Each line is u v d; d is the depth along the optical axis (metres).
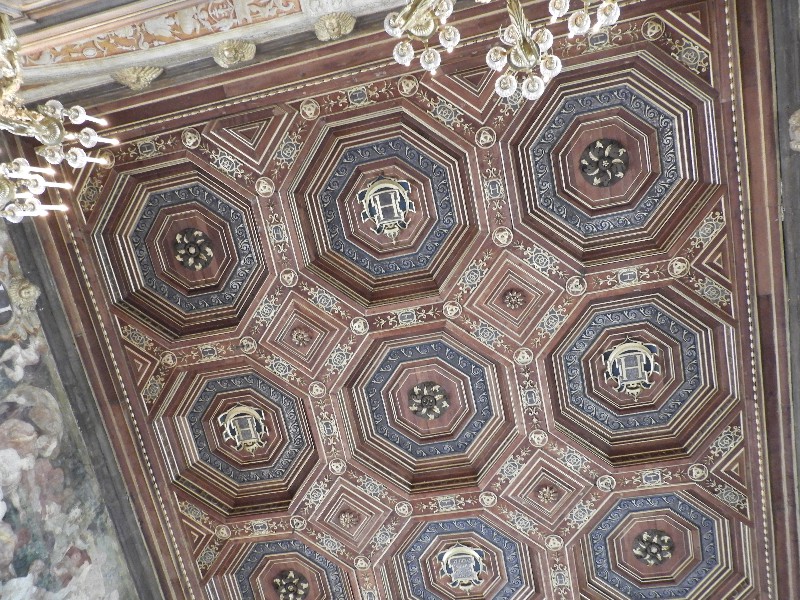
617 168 5.46
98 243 6.09
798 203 4.96
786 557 6.18
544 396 6.29
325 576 7.44
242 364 6.52
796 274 5.17
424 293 6.02
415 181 5.75
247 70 5.19
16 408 5.68
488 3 4.75
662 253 5.54
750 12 4.52
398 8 4.72
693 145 5.22
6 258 5.68
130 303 6.37
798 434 5.67
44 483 5.88
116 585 6.60
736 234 5.29
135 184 5.88
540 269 5.79
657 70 4.97
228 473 7.13
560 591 7.09
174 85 5.29
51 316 6.05
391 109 5.39
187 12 4.60
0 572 5.34
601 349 6.19
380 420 6.75
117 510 6.67
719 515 6.45
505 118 5.30
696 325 5.83
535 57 3.53
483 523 6.91
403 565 7.30
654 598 7.05
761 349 5.57
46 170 4.09
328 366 6.39
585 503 6.60
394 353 6.39
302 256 5.99
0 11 4.07
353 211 5.91
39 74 4.88
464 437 6.71
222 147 5.64
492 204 5.62
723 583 6.77
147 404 6.67
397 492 6.76
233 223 6.02
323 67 5.16
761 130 4.86
